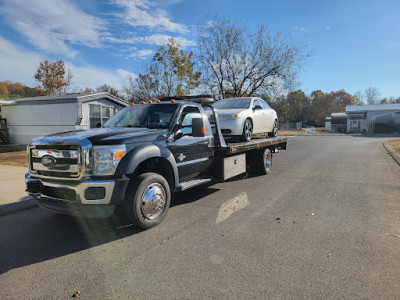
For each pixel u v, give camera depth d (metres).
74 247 3.90
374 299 2.68
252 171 8.94
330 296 2.73
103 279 3.08
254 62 22.53
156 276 3.12
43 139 4.39
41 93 35.16
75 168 4.02
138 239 4.13
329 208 5.53
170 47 23.77
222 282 2.98
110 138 4.25
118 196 4.09
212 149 6.34
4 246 3.95
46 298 2.76
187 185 5.42
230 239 4.08
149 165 4.98
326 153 15.65
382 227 4.53
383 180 8.20
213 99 6.71
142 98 28.55
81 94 19.83
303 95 80.12
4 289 2.92
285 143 10.76
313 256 3.55
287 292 2.80
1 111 20.69
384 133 43.75
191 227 4.57
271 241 4.00
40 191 4.40
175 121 5.30
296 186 7.46
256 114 9.37
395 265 3.32
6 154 14.28
